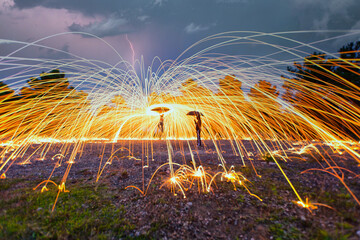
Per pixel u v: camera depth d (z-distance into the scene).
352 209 2.09
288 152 5.16
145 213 2.42
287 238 1.83
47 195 2.85
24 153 6.45
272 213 2.25
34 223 2.14
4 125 9.23
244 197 2.67
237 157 5.13
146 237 2.02
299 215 2.14
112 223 2.23
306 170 3.48
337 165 3.60
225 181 3.28
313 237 1.79
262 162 4.33
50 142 9.40
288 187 2.84
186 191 2.96
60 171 4.20
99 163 4.93
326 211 2.13
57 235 1.97
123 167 4.48
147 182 3.41
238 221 2.18
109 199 2.79
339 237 1.70
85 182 3.47
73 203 2.64
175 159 5.20
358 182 2.74
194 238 1.98
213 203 2.58
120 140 10.80
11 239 1.89
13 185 3.29
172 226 2.17
